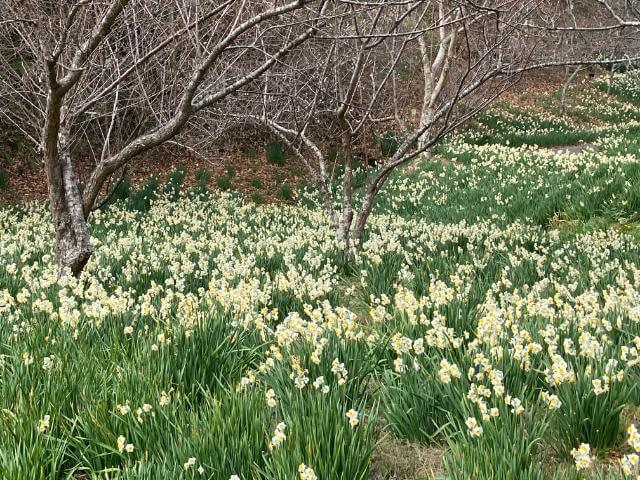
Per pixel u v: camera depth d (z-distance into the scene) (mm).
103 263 7277
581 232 10227
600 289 6156
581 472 2646
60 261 6062
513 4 5551
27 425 2996
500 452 2643
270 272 7406
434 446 3301
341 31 6746
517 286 6332
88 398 3363
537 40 6883
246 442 2850
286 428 2961
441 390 3377
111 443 3039
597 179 12352
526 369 3553
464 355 3658
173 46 6305
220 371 3754
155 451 2961
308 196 16500
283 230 11203
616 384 3230
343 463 2744
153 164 17703
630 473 2486
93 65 6320
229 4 4852
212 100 5457
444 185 15211
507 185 13719
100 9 5609
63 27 4613
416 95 21734
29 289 5938
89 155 15375
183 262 7078
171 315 4691
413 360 3650
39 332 4203
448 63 11711
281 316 5398
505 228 10680
